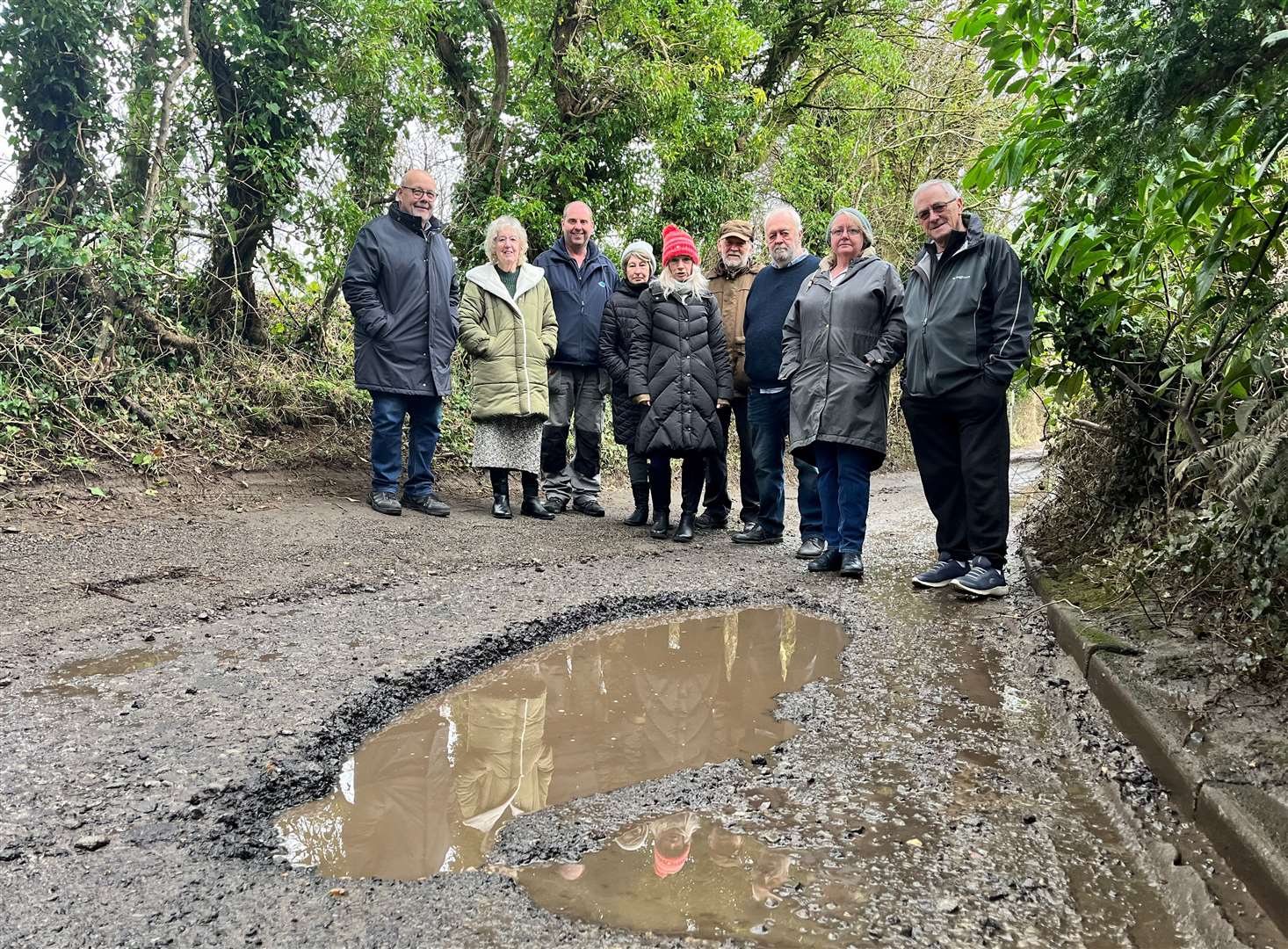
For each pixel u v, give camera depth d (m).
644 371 5.82
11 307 6.08
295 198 7.38
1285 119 2.20
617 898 1.78
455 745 2.61
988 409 4.31
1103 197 2.43
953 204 4.34
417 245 5.89
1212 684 2.70
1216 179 2.59
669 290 5.71
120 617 3.62
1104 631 3.28
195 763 2.32
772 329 5.66
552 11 9.20
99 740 2.45
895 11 13.81
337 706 2.74
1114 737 2.60
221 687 2.88
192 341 6.79
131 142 6.69
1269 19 1.94
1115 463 4.48
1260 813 1.92
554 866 1.91
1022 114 3.49
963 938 1.65
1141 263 3.35
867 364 4.83
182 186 6.99
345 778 2.38
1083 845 2.02
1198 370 3.55
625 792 2.29
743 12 13.03
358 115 7.83
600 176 9.95
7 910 1.67
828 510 5.05
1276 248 2.89
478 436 6.16
